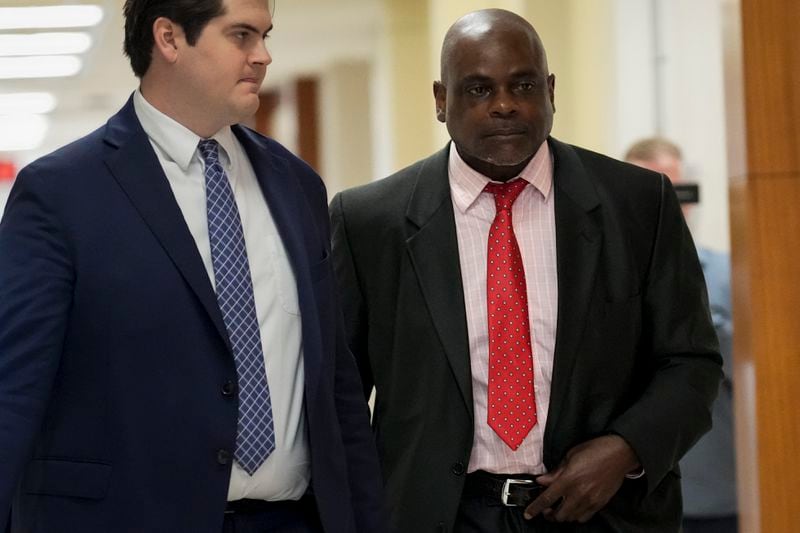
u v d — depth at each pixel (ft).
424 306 14.02
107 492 10.85
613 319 13.92
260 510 11.53
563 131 31.09
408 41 53.42
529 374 13.66
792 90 10.60
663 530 14.19
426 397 13.87
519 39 13.44
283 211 12.00
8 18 46.62
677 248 14.35
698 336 14.20
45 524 10.95
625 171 14.49
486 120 13.35
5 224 11.05
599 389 13.80
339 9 54.44
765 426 10.72
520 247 13.99
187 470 10.92
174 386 10.94
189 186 11.53
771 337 10.69
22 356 10.63
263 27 11.41
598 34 29.78
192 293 11.08
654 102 29.30
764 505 10.71
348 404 12.67
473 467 13.71
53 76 59.98
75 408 10.95
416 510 13.73
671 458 13.55
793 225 10.67
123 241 10.99
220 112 11.41
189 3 11.14
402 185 14.66
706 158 27.58
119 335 10.88
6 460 10.34
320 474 11.68
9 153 82.69
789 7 10.60
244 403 11.24
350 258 14.61
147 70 11.56
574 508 13.23
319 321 11.94
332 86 67.97
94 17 46.93
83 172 11.15
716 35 27.20
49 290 10.75
